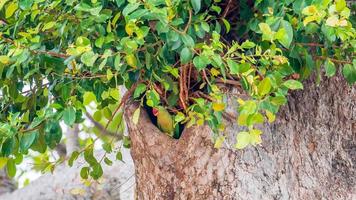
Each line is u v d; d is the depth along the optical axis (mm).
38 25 2650
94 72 2580
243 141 2494
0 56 2568
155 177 2791
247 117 2473
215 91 2604
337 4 2422
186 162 2744
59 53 2627
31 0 2609
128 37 2451
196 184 2744
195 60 2414
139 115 2727
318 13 2408
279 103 2484
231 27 2803
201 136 2717
